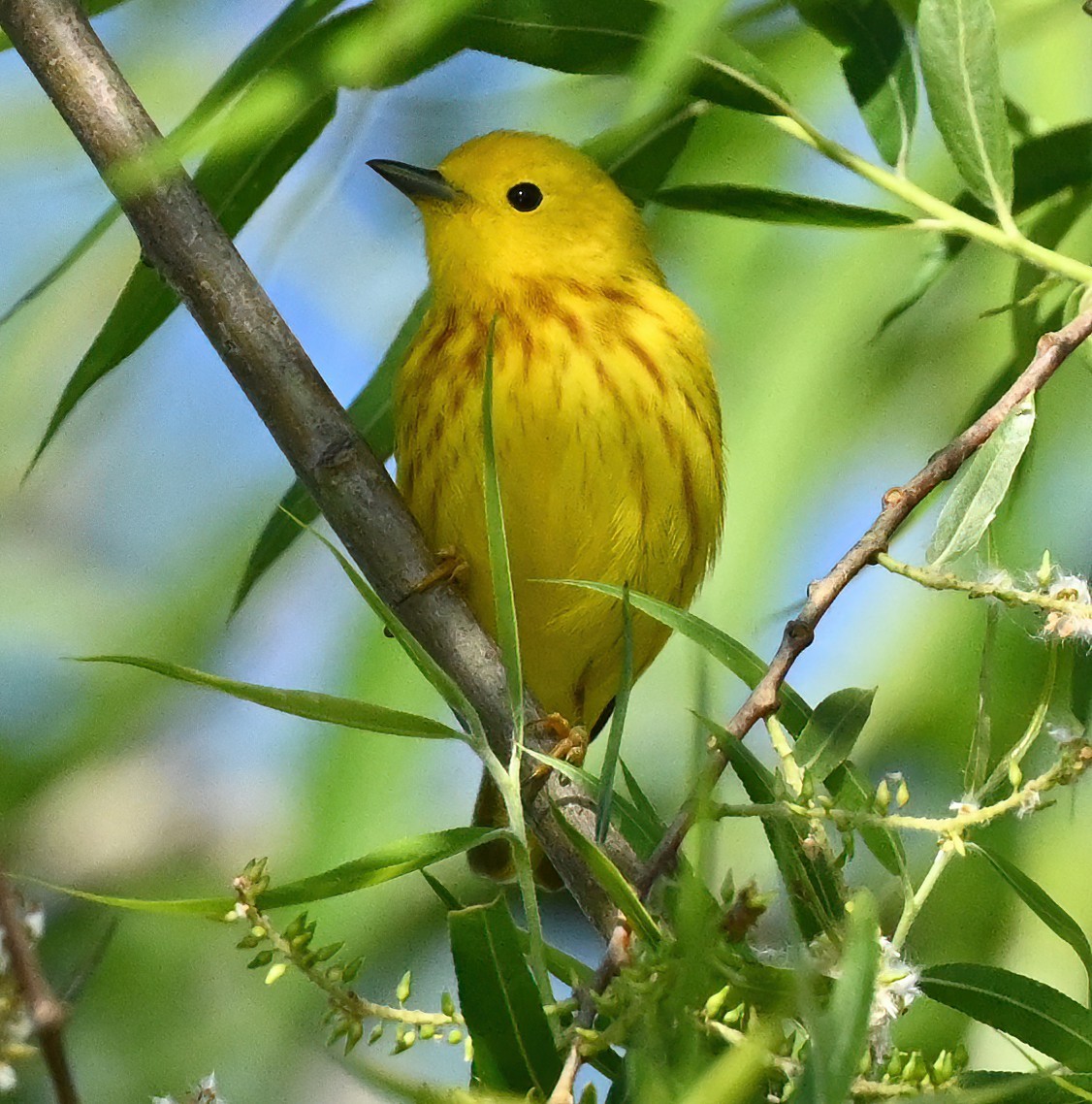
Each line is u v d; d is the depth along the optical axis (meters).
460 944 5.04
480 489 9.39
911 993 4.77
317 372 7.80
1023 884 5.51
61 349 10.84
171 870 10.52
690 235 10.20
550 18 7.28
